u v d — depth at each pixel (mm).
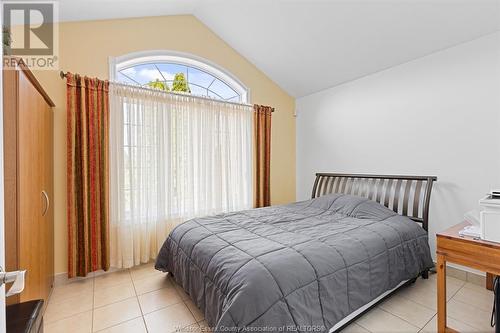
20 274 743
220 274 1612
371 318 1883
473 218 1910
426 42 2582
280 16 2910
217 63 3607
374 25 2594
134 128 2840
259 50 3600
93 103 2602
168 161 3055
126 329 1813
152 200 2977
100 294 2287
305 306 1441
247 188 3801
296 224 2414
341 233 2094
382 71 3160
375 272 1879
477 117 2383
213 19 3363
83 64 2668
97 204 2641
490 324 1809
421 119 2787
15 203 1493
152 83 3240
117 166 2738
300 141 4363
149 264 2949
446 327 1645
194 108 3273
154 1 2752
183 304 2121
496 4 2055
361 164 3412
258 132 3861
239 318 1319
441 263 1655
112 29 2840
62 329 1813
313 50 3223
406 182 2887
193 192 3234
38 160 1902
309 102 4191
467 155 2451
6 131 1470
